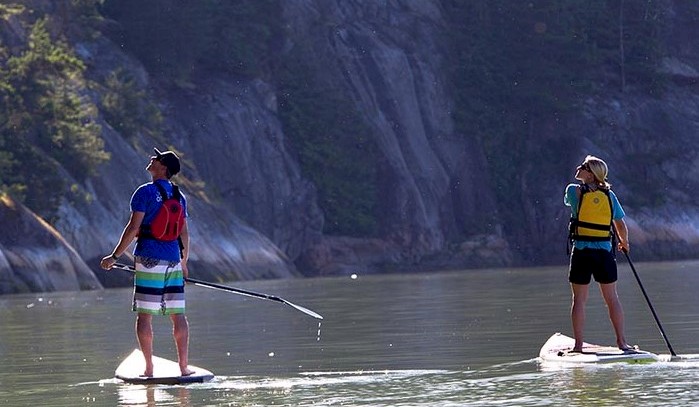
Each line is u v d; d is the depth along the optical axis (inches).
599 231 1266.0
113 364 1355.8
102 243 4884.4
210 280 5108.3
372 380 1117.7
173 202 1182.3
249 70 7440.9
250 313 2257.6
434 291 3179.1
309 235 7160.4
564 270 5098.4
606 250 1269.7
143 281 1175.6
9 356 1487.5
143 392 1082.1
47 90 5177.2
